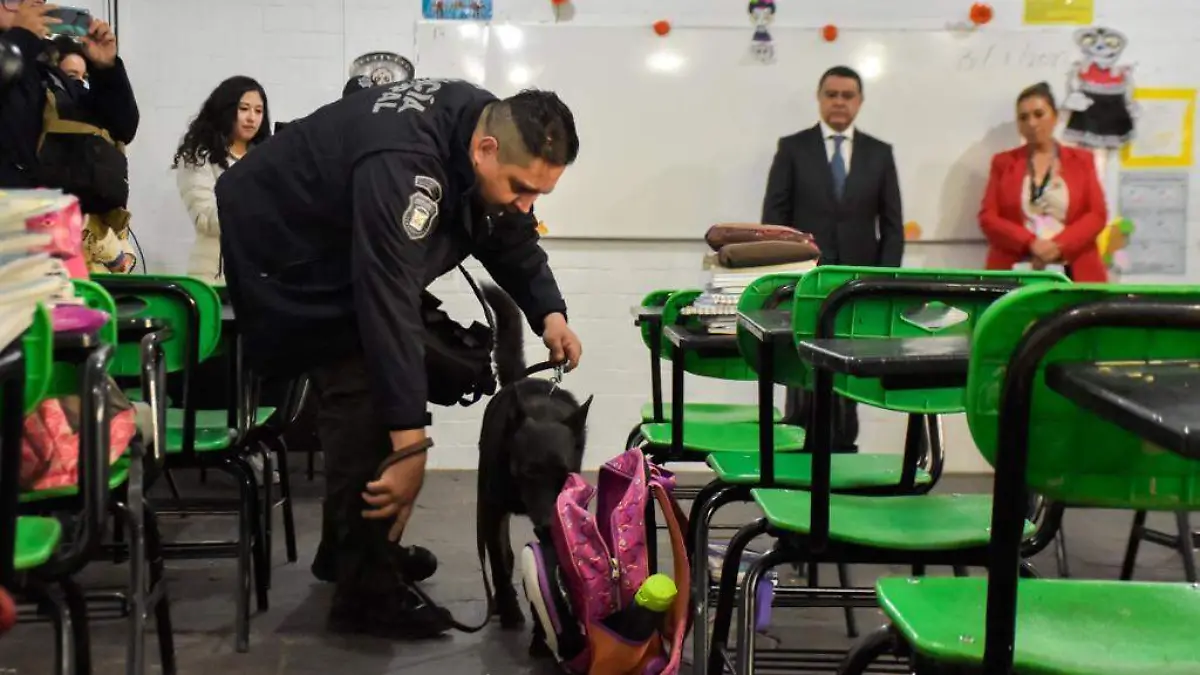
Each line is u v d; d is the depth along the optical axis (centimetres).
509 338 283
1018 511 96
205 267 428
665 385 496
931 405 166
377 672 246
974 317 169
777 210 463
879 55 483
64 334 137
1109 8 484
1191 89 487
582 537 224
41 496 162
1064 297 98
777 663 245
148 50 473
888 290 166
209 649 260
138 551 188
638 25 478
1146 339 97
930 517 168
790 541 165
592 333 493
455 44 477
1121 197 491
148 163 477
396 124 221
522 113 215
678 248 490
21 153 274
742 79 482
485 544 271
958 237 490
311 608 291
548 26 477
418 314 217
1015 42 484
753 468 212
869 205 459
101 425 143
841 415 318
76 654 159
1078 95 486
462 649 261
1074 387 91
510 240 263
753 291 227
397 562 269
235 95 425
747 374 266
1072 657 101
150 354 191
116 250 355
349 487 255
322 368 252
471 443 495
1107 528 390
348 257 235
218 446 255
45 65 305
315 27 478
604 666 221
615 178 485
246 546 262
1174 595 118
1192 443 71
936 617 111
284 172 231
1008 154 471
